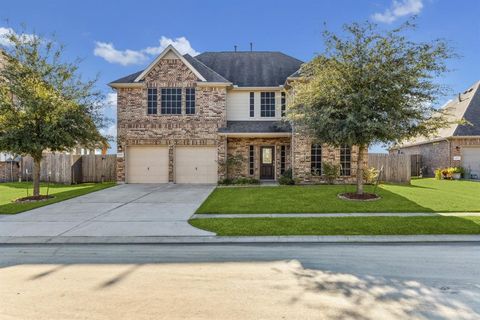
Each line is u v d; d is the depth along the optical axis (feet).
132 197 42.19
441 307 12.01
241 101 62.69
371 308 11.96
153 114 58.80
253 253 19.40
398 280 14.73
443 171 70.85
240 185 54.80
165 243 22.02
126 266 17.20
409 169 58.44
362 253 19.15
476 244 21.02
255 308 12.03
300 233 23.58
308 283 14.47
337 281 14.69
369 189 46.70
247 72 66.03
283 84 61.67
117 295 13.33
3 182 66.08
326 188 47.80
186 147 59.36
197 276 15.53
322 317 11.27
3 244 22.02
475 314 11.46
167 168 59.16
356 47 34.96
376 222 26.40
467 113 73.26
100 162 65.46
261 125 60.18
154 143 58.65
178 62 58.80
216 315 11.50
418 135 39.70
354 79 34.99
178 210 33.12
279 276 15.42
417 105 35.04
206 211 32.04
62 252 20.04
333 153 54.24
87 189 50.26
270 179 61.57
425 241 21.70
